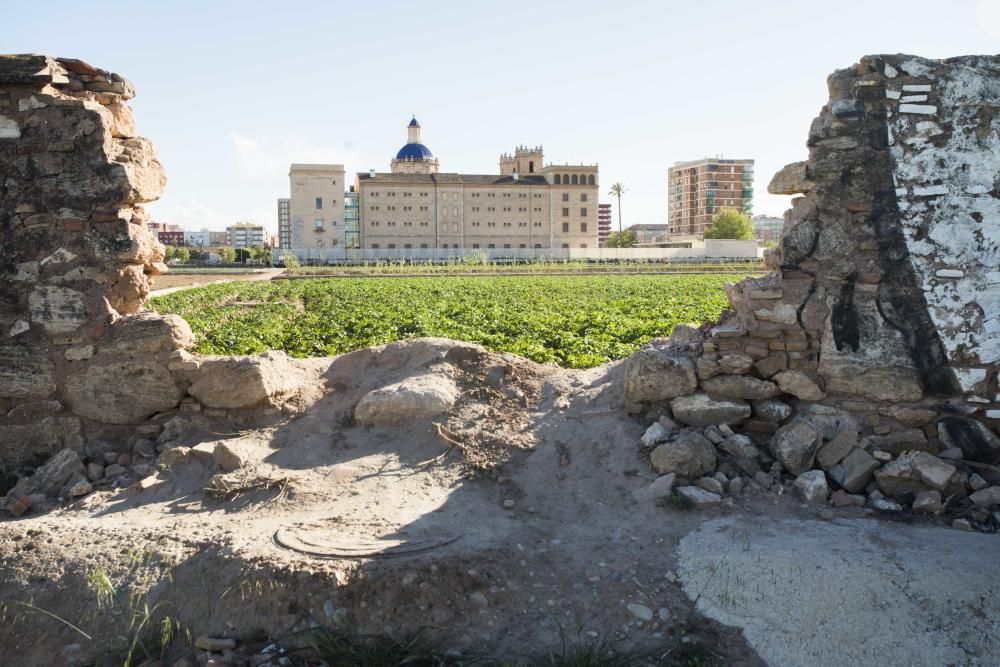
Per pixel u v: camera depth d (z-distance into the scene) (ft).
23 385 20.71
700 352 19.94
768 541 14.55
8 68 19.85
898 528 15.55
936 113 18.42
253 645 12.62
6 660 12.80
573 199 354.74
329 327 53.16
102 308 20.75
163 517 16.61
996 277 18.12
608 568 14.10
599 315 56.65
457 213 341.82
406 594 12.95
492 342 42.91
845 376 18.67
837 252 18.89
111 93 21.83
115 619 13.16
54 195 20.57
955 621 12.29
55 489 19.04
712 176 458.91
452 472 18.10
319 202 339.98
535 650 12.18
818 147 19.02
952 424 18.12
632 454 18.39
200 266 280.51
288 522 15.84
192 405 21.04
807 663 11.93
